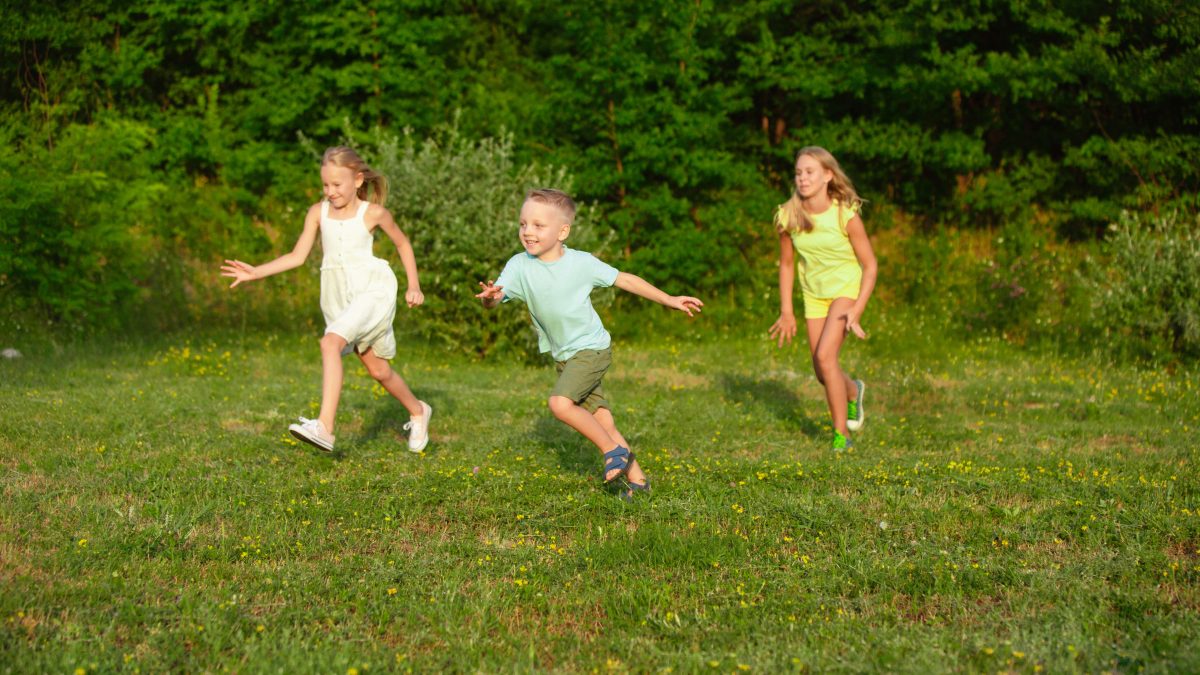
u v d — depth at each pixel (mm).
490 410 7980
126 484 5383
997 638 3641
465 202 11266
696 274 13320
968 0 14297
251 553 4387
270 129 16250
